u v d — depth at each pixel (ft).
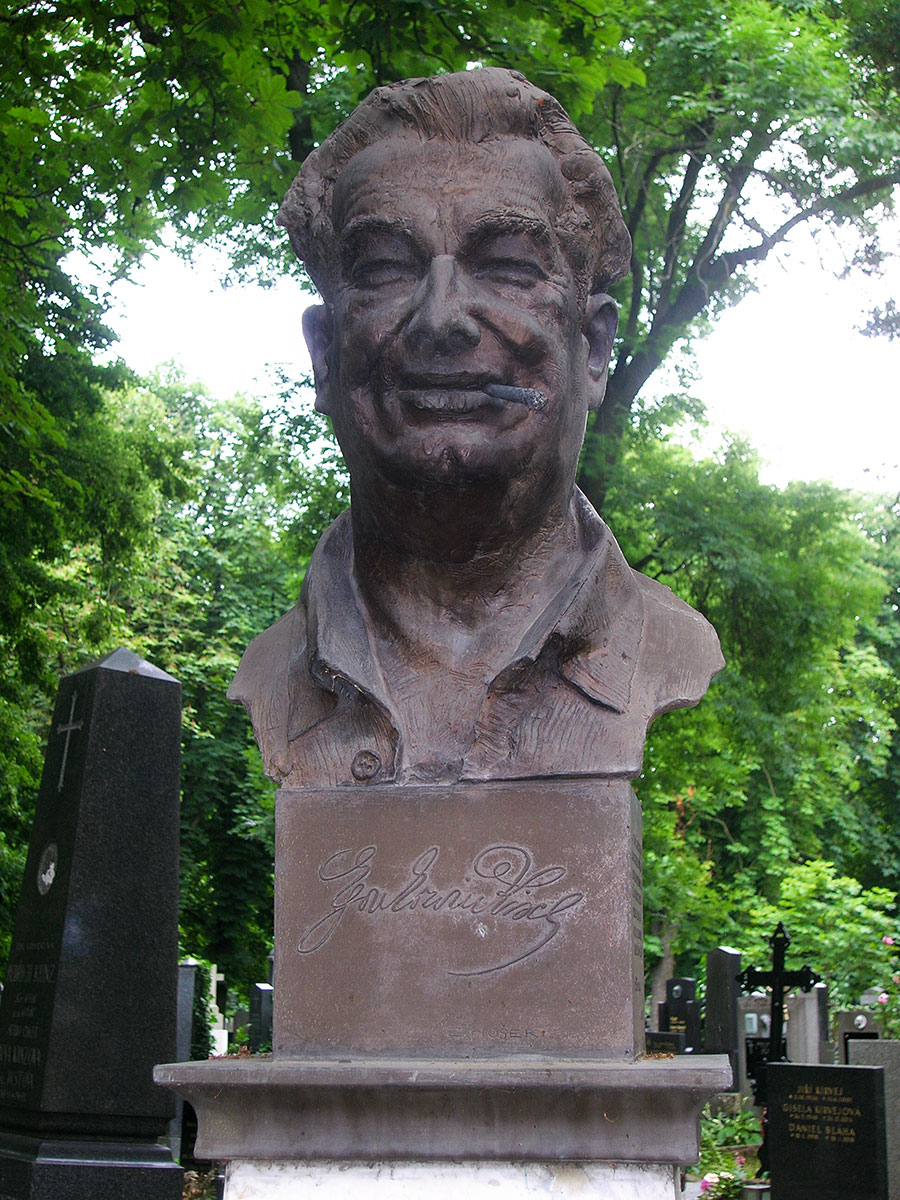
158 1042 20.39
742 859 77.61
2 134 23.70
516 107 10.11
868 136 37.11
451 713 9.98
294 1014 9.46
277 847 9.77
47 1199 18.89
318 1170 8.78
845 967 53.98
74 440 47.88
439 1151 8.54
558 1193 8.56
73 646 57.98
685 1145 8.34
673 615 10.64
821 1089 23.58
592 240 10.57
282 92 22.26
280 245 44.01
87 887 20.35
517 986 9.25
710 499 43.37
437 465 9.48
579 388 10.54
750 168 40.88
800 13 39.96
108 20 22.08
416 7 22.26
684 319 43.93
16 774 43.91
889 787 81.46
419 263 9.90
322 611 10.33
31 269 30.14
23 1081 20.04
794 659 44.47
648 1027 60.64
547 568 10.36
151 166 24.26
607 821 9.43
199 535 83.46
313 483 48.06
